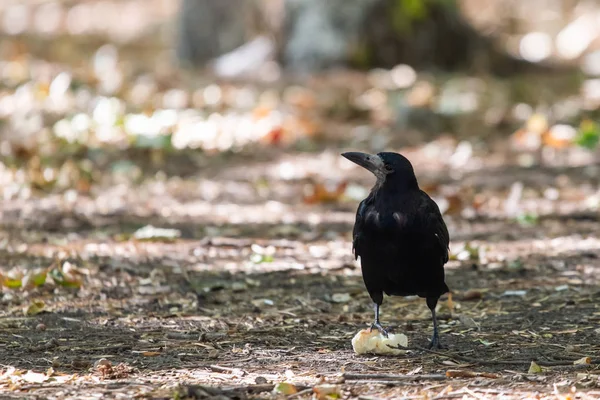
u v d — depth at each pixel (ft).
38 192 50.65
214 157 60.18
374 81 77.71
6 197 49.11
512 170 58.13
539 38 100.37
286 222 45.80
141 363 26.53
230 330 29.89
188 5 88.38
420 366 26.14
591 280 35.65
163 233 41.70
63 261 37.65
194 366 26.14
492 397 23.25
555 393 23.34
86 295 33.71
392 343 27.27
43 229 43.06
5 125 64.13
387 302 33.53
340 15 81.71
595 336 29.01
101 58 92.27
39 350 27.78
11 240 40.86
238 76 81.00
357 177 56.08
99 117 64.64
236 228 44.37
